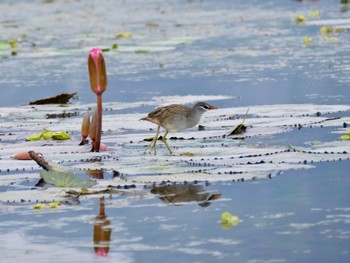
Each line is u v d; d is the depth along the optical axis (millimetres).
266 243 9789
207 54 27969
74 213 11203
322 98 19156
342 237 9875
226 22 37219
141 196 11820
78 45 32250
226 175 12500
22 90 23172
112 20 41219
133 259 9453
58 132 15750
